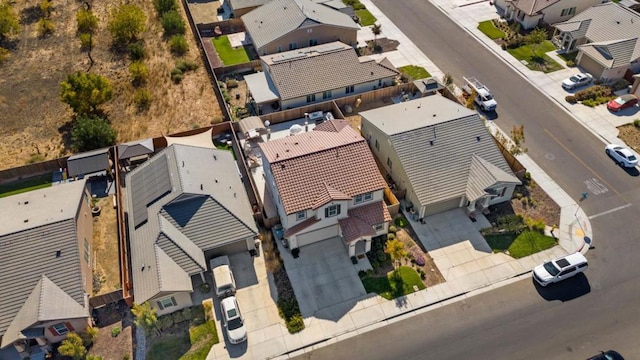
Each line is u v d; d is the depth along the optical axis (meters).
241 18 70.06
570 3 69.69
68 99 54.34
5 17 68.56
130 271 41.41
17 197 42.88
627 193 47.06
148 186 43.56
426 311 38.44
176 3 79.00
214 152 47.88
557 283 39.91
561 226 44.16
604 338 36.28
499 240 43.28
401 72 62.97
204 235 40.22
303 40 65.31
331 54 59.09
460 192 44.12
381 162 50.41
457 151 45.78
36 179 49.47
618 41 60.41
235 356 35.81
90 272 40.34
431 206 44.59
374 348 36.22
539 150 51.81
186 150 46.00
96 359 34.94
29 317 34.47
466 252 42.41
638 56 59.06
